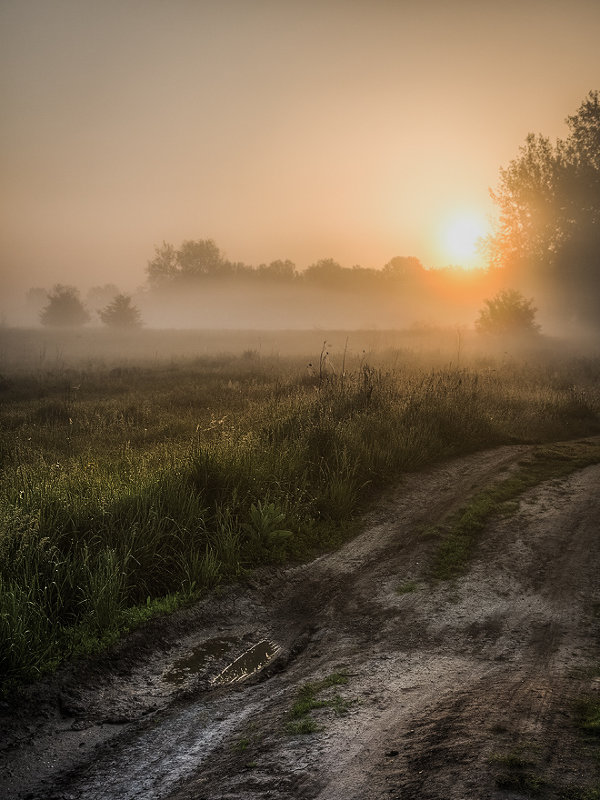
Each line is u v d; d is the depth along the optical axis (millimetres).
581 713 3383
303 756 3203
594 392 15984
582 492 8047
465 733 3229
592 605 5070
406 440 9625
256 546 6230
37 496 6145
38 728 3703
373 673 4145
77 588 4988
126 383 20422
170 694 4086
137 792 3104
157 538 5785
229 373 22172
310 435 8922
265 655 4598
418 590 5500
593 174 38781
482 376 16844
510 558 6086
